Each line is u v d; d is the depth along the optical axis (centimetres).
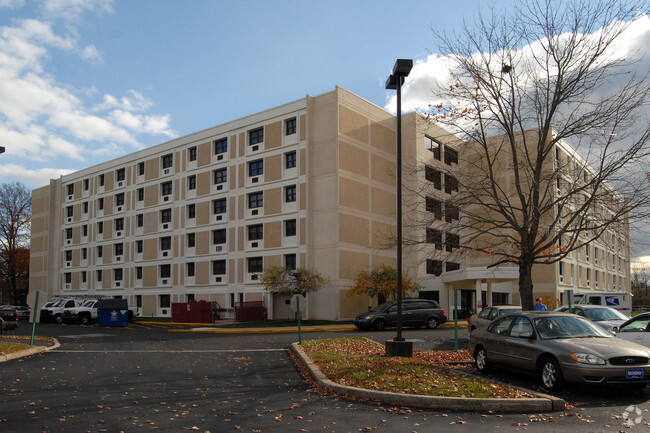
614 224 1599
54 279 6038
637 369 982
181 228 4709
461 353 1684
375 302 3984
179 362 1567
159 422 798
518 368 1145
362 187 3997
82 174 5825
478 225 2473
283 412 873
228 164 4403
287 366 1470
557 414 866
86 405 923
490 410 888
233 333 2977
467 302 4272
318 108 3947
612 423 805
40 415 842
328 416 844
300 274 3534
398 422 805
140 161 5172
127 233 5203
